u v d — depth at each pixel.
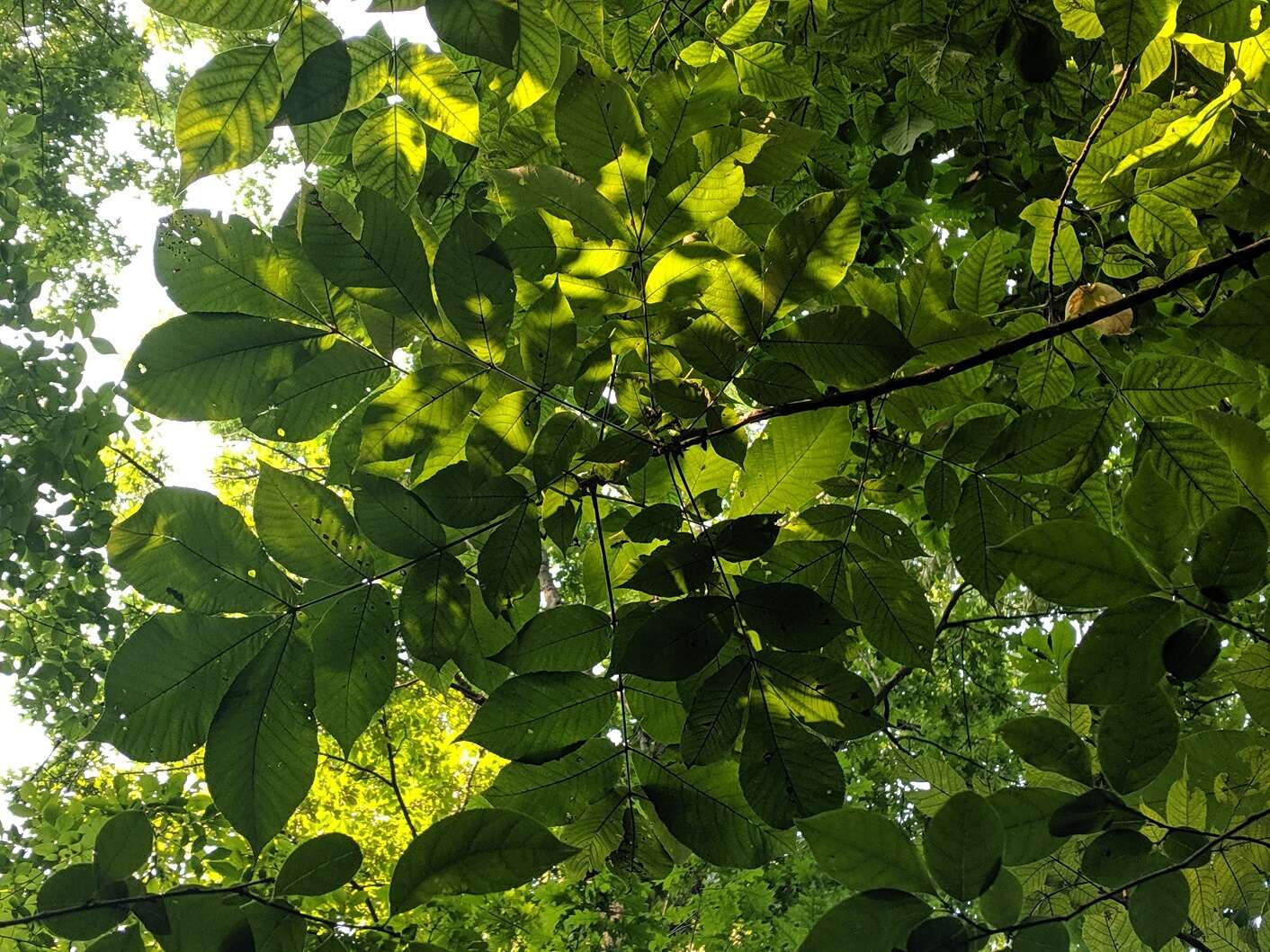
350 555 1.56
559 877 5.80
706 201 1.54
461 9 1.35
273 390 1.63
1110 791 1.16
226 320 1.58
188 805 4.81
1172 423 1.82
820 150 3.60
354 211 1.45
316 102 1.39
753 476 1.85
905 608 1.75
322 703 1.51
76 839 4.69
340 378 1.65
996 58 3.08
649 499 1.90
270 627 1.51
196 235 1.53
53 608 6.02
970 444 1.76
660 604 1.56
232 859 4.72
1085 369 2.76
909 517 4.45
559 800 1.58
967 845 1.03
